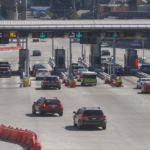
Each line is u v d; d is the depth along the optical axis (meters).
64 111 83.44
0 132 57.06
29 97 104.88
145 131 61.19
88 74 132.00
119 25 142.25
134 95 109.69
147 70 169.50
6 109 85.88
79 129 62.56
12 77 159.38
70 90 120.81
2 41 143.38
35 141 46.31
